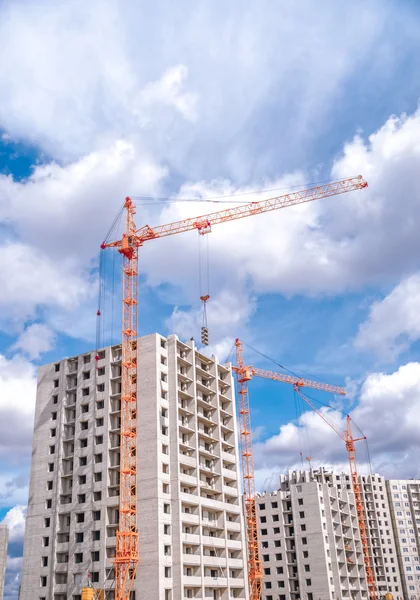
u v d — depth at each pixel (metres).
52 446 130.50
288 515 186.25
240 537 134.75
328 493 187.38
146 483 115.69
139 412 122.62
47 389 137.38
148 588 107.19
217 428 139.75
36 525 123.69
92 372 132.25
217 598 123.50
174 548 112.44
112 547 113.31
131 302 135.25
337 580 175.00
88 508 118.75
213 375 145.12
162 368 127.81
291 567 179.25
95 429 125.81
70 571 115.25
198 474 125.62
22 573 120.44
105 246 142.75
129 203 145.62
